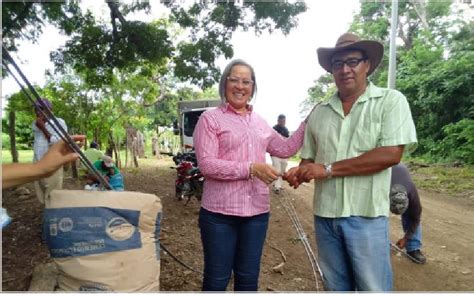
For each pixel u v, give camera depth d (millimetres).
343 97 2131
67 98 10547
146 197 1800
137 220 1749
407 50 19625
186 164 6922
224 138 2219
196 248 4301
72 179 8109
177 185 7000
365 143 1993
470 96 14508
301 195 7992
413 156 15719
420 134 16266
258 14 8094
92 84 10062
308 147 2324
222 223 2205
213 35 8945
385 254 2014
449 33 18016
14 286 3025
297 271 3729
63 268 1671
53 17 7566
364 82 2098
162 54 8883
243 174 2105
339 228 2070
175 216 5848
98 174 1908
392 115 1940
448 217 6078
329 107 2178
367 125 1997
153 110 24500
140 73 12008
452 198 7750
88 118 11031
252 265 2287
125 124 14109
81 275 1645
